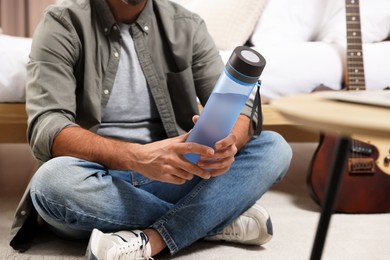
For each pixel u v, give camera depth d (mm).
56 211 1169
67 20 1281
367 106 569
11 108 1682
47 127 1170
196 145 996
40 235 1414
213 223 1267
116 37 1341
